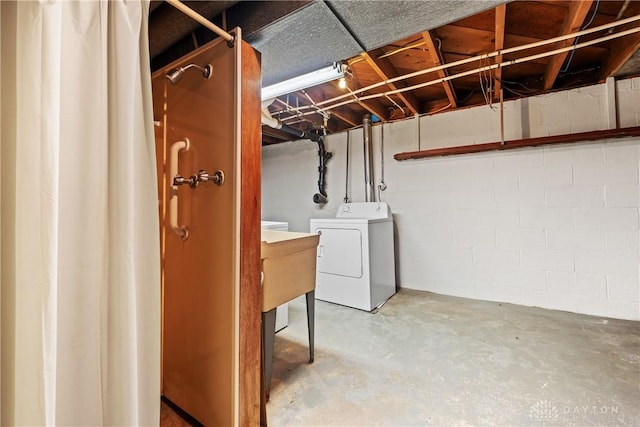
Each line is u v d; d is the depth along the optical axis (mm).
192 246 1390
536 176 2830
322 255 3219
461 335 2248
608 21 1994
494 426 1308
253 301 1255
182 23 1400
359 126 3852
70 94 806
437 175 3344
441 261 3328
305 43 1469
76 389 819
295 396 1542
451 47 2303
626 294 2500
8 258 752
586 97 2643
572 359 1854
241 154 1186
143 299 981
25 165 739
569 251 2697
